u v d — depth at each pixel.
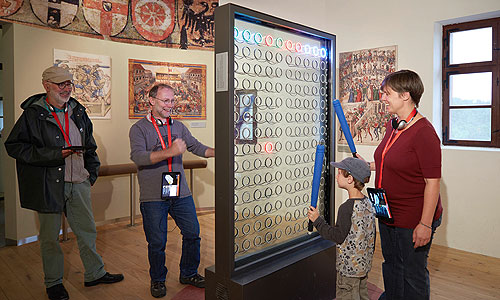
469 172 3.58
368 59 4.26
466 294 2.73
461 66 3.77
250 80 2.20
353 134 4.43
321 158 2.08
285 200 2.49
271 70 2.31
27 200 2.54
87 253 2.86
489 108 3.66
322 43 2.61
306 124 2.58
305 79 2.52
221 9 1.95
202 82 5.30
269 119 2.34
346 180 2.03
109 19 4.64
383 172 2.03
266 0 4.94
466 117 3.81
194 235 2.84
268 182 2.37
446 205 3.74
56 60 4.21
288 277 2.19
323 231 2.01
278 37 2.33
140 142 2.60
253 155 2.27
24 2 3.96
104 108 4.64
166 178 2.63
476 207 3.55
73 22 4.37
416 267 1.96
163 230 2.70
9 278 3.08
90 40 4.48
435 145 1.82
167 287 2.88
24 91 3.96
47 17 4.15
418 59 3.89
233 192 1.99
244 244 2.22
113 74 4.70
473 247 3.59
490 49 3.62
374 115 4.23
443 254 3.55
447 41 3.85
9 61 3.91
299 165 2.57
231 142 1.96
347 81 4.45
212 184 5.46
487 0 3.42
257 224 2.32
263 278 2.04
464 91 3.83
